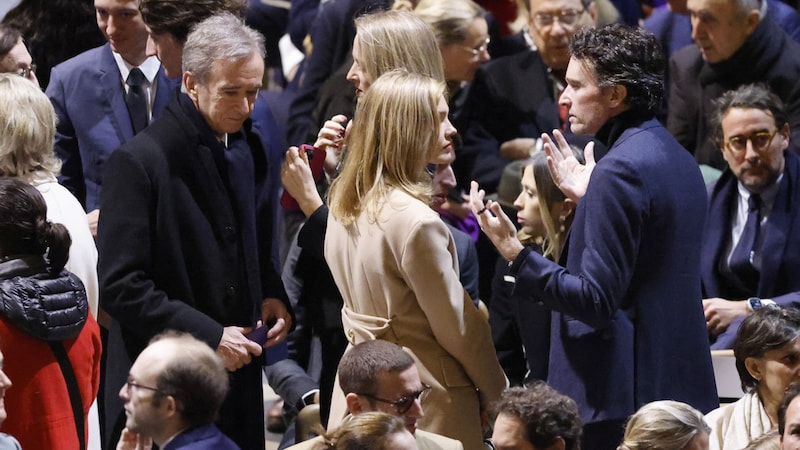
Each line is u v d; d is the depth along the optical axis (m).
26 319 12.59
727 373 15.66
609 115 13.94
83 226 13.98
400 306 13.18
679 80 21.47
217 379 11.26
